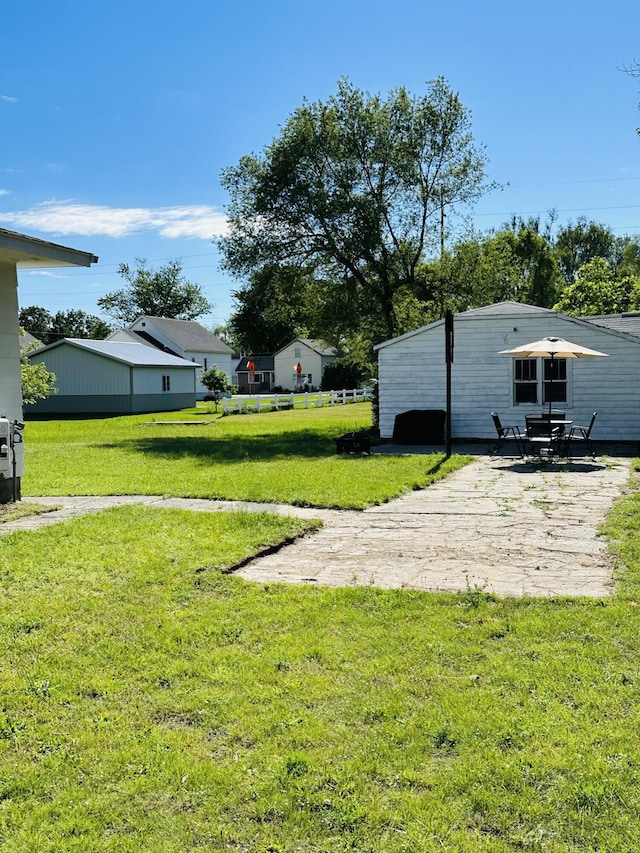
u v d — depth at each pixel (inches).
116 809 111.0
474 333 700.7
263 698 146.0
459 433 712.4
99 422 1210.6
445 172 981.2
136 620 192.2
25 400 1255.5
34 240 339.0
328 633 182.1
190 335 2330.2
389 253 985.5
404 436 702.5
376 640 176.9
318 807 110.5
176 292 3238.2
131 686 152.6
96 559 249.4
